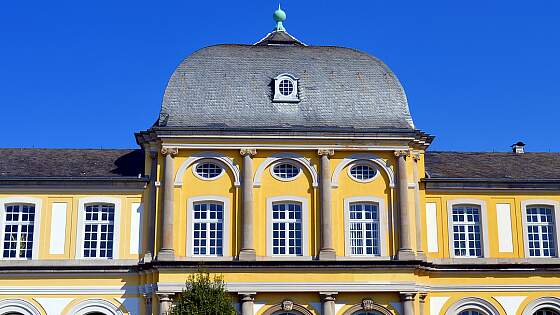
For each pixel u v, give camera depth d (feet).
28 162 152.15
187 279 134.41
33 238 141.90
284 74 148.46
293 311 137.18
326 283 136.56
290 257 138.51
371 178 143.64
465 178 150.51
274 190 141.69
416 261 138.00
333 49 156.04
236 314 126.41
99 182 144.46
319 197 141.49
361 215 142.72
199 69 149.69
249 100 146.51
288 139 142.20
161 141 141.49
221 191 141.18
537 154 169.37
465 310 145.89
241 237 138.51
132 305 139.74
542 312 147.43
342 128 142.51
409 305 137.08
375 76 151.43
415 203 146.30
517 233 150.30
